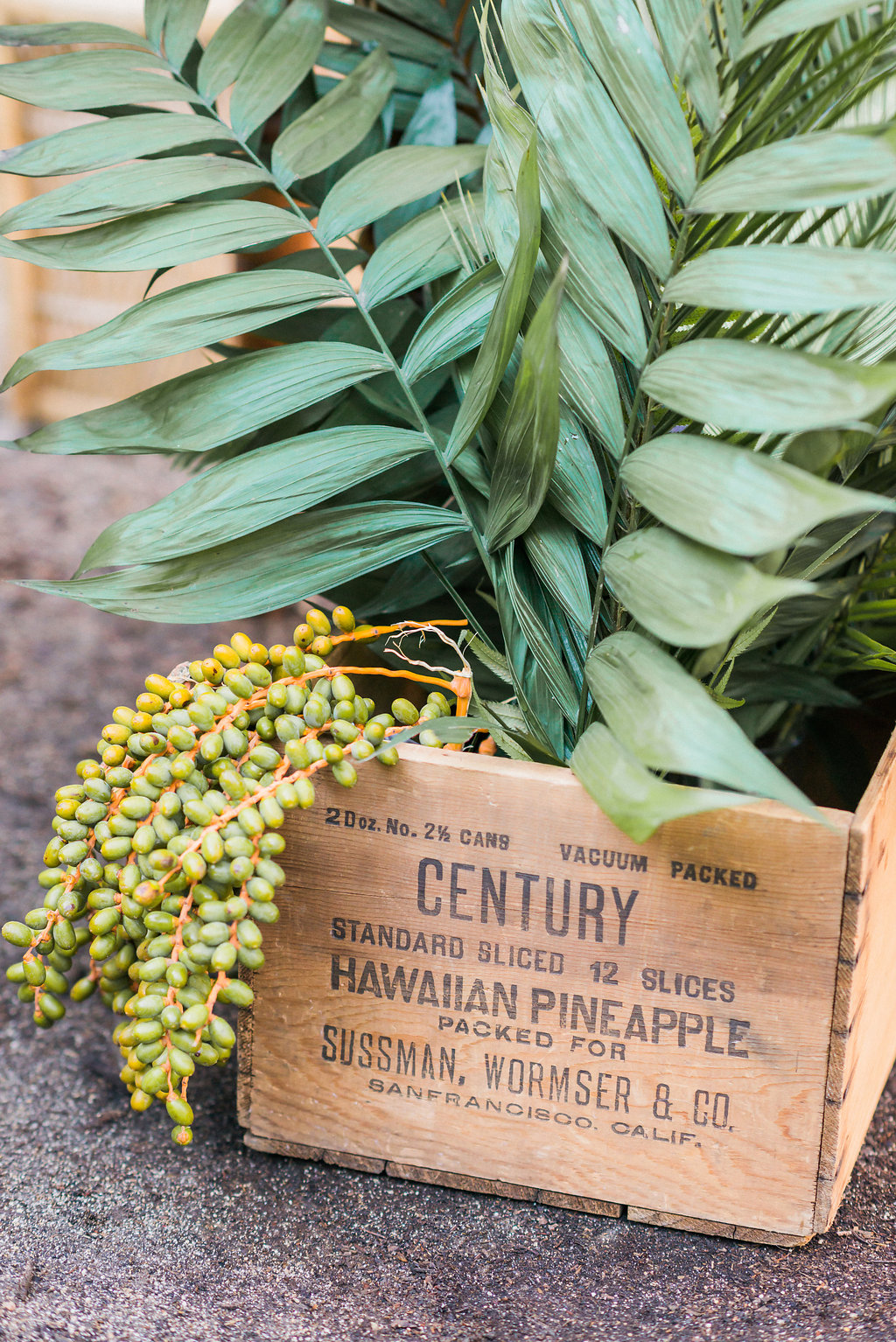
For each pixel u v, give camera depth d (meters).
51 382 3.43
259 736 1.60
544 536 1.65
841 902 1.56
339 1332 1.60
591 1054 1.63
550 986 1.62
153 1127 1.77
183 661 2.56
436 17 1.88
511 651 1.68
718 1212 1.64
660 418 1.62
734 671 1.73
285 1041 1.68
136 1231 1.67
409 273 1.68
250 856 1.56
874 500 1.44
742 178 1.50
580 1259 1.65
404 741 1.61
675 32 1.53
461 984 1.64
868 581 1.76
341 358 1.66
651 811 1.48
